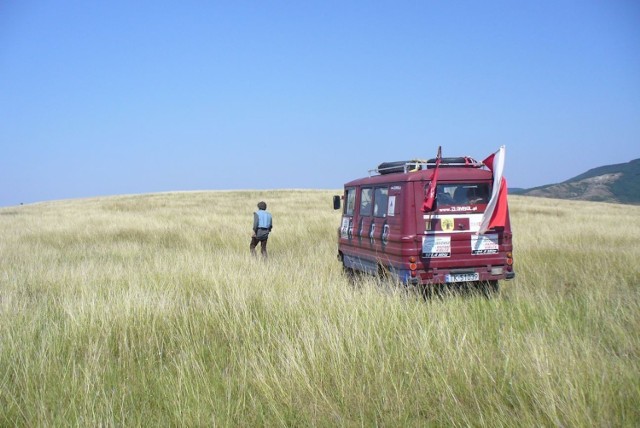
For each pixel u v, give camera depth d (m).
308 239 17.27
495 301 7.55
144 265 11.23
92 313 6.61
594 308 6.87
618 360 4.95
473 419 4.05
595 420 3.90
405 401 4.44
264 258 12.79
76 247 16.30
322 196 51.16
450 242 8.67
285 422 4.26
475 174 8.84
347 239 11.37
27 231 21.22
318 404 4.48
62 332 6.26
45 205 53.62
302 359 5.16
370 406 4.43
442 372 4.73
